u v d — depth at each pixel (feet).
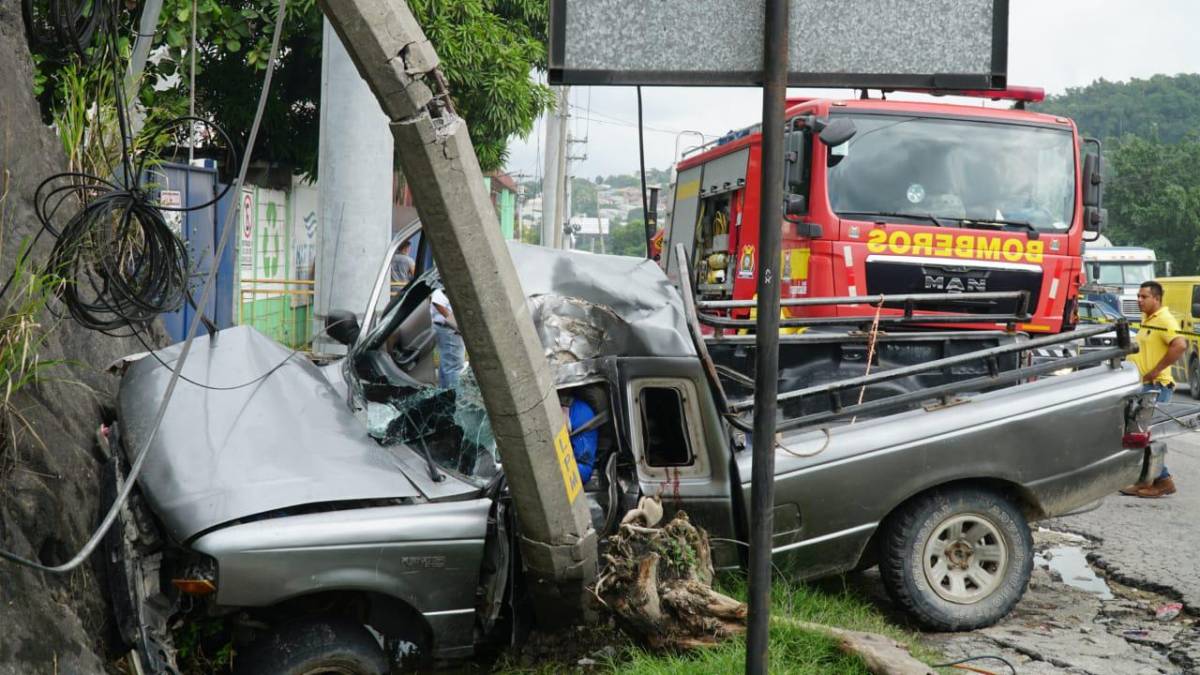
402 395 18.44
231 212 14.97
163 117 26.07
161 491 15.02
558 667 17.13
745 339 20.94
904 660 15.67
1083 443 20.38
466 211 13.26
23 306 15.48
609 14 11.31
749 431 18.42
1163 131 374.22
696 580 16.81
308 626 14.83
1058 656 18.35
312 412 17.13
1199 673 17.53
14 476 14.58
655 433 19.21
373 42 12.46
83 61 16.83
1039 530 27.76
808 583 20.63
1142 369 35.81
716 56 11.34
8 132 18.52
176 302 16.51
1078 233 35.32
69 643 13.82
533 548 15.79
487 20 56.03
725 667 15.38
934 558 19.69
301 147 56.34
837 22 11.36
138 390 17.17
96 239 16.40
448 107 13.19
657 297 19.25
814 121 33.88
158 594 14.83
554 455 14.97
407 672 17.65
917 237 33.88
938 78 11.45
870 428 19.43
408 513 15.44
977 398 20.26
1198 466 39.29
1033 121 35.53
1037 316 34.88
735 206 40.98
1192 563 24.23
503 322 13.96
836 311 33.24
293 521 14.74
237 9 47.91
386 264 21.48
